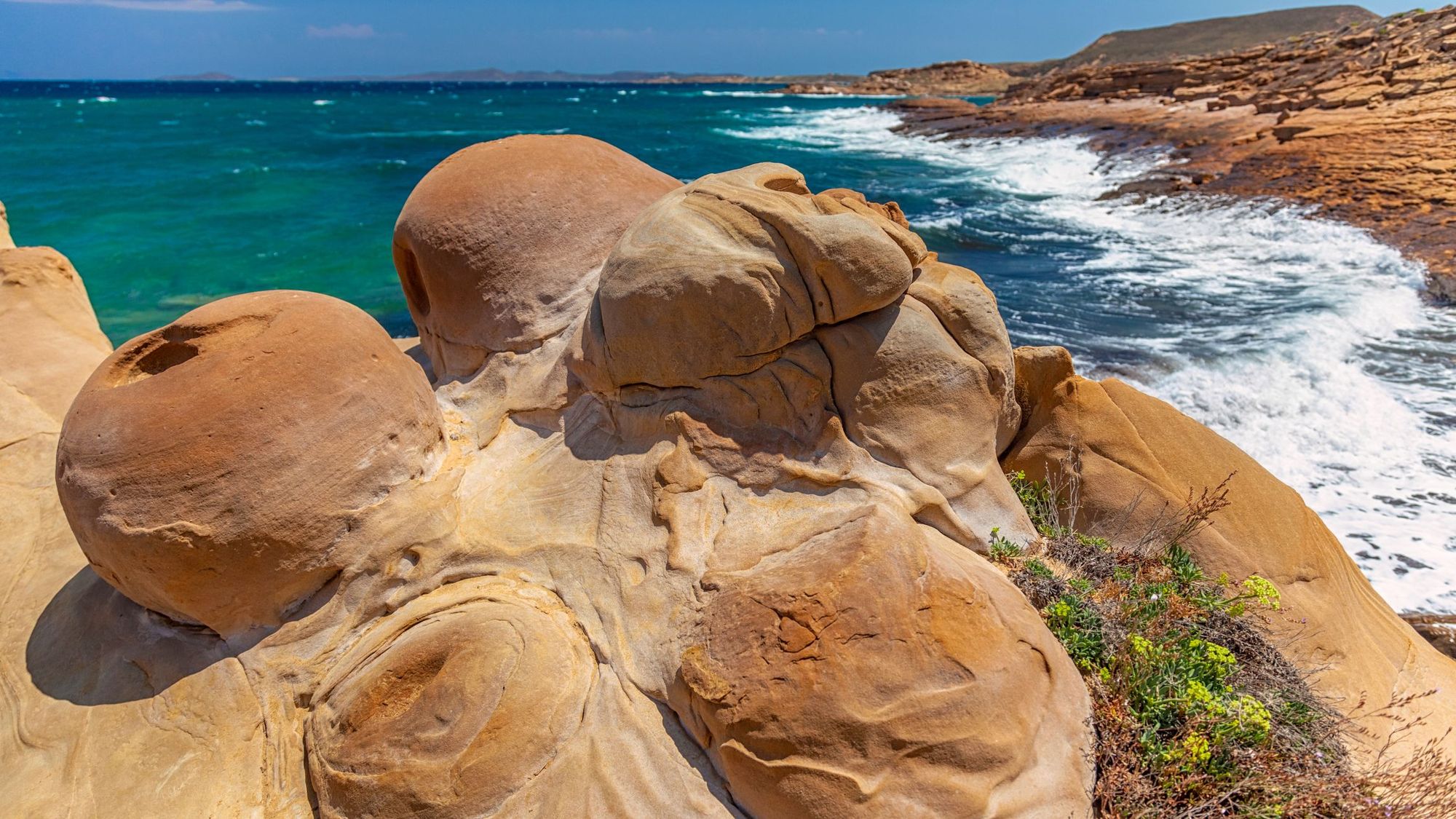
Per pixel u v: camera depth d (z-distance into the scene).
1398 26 31.88
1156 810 3.19
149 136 40.16
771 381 4.19
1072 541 4.49
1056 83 52.97
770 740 3.13
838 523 3.73
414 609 4.07
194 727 3.84
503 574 4.15
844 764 3.08
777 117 61.94
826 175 28.81
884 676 3.17
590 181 5.59
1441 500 7.28
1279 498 4.88
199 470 3.83
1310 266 14.31
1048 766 3.22
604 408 4.63
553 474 4.58
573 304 5.32
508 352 5.34
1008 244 17.45
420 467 4.54
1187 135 27.56
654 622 3.71
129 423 3.89
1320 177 18.72
